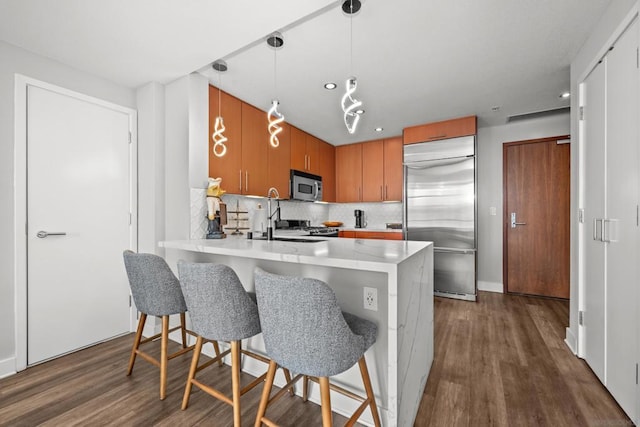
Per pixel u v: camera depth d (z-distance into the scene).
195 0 1.60
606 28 1.78
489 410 1.62
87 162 2.42
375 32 1.99
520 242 3.96
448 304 3.52
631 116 1.54
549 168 3.79
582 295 2.17
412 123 3.90
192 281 1.46
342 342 1.12
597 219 1.92
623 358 1.61
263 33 1.91
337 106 3.34
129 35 1.93
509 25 1.92
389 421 1.26
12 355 2.03
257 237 2.74
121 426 1.51
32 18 1.75
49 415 1.59
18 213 2.06
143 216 2.69
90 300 2.44
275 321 1.16
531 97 3.07
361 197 4.85
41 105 2.18
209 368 2.08
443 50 2.21
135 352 1.96
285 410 1.63
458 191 3.71
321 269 1.69
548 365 2.09
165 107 2.68
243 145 3.18
